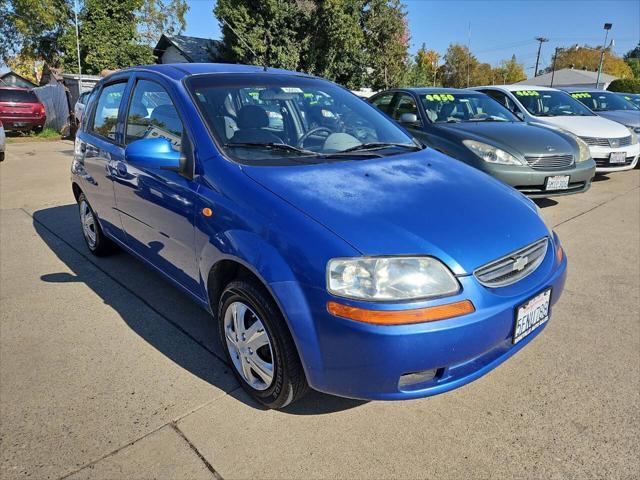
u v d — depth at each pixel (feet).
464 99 21.67
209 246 7.81
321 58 67.56
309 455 6.76
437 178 8.37
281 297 6.54
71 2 72.74
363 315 6.06
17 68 112.47
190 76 9.68
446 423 7.39
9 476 6.40
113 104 12.10
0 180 26.20
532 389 8.18
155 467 6.55
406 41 88.53
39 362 9.04
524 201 8.66
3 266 13.78
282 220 6.77
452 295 6.29
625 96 38.81
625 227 17.10
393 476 6.40
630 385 8.26
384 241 6.37
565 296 11.69
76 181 13.92
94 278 12.89
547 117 25.31
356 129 10.30
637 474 6.40
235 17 61.00
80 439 7.07
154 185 9.36
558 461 6.63
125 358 9.17
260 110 9.43
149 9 80.84
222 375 8.63
